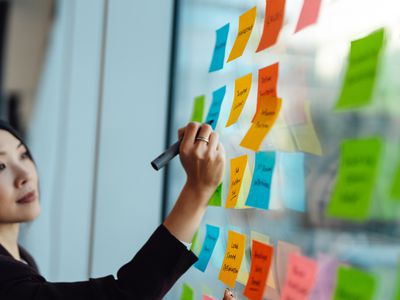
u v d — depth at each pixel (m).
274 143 0.76
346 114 0.59
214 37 1.06
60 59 2.61
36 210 1.30
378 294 0.51
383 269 0.51
